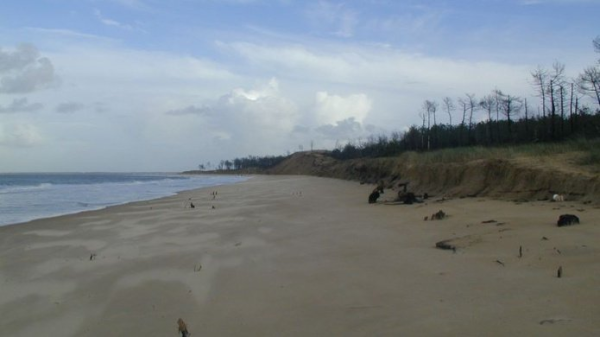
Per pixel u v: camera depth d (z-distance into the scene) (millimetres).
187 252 12789
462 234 12742
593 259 8430
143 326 7270
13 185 69000
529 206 16734
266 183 65500
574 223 11711
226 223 18734
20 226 18766
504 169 21938
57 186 64562
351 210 22312
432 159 34062
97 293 9172
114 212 23781
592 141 23609
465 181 24672
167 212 23469
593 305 6262
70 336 7062
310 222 18219
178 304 8258
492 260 9336
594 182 16453
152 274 10438
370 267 9867
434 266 9422
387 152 75750
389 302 7426
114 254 12883
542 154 23250
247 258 11742
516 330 5727
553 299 6688
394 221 16922
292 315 7262
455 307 6852
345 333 6312
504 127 56188
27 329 7426
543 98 42156
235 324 7066
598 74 36688
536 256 9164
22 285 9906
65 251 13508
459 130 65500
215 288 9133
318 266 10391
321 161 131500
